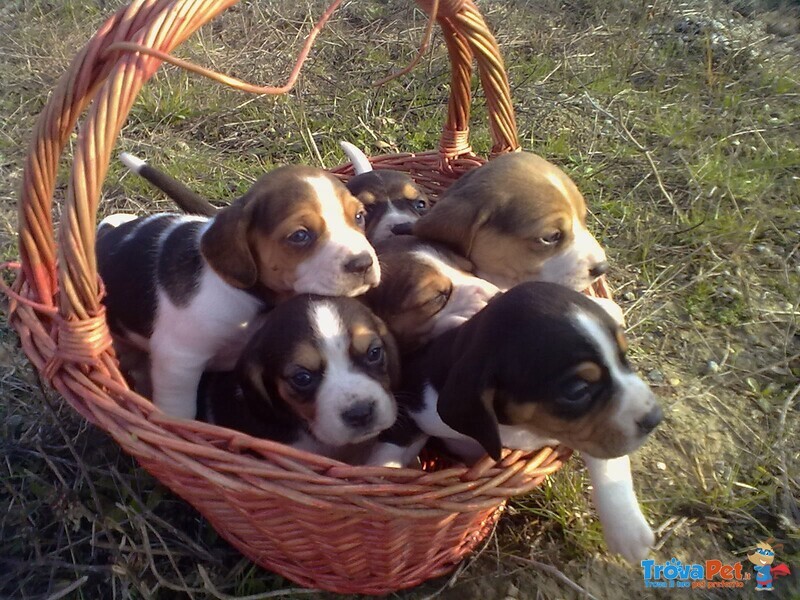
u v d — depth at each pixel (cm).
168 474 40
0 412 59
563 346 39
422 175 72
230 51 117
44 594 47
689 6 131
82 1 129
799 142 96
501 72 60
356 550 41
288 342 46
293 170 52
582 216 56
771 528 53
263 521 39
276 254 49
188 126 100
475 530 47
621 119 97
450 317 52
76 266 38
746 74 111
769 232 81
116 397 41
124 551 49
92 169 37
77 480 52
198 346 52
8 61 112
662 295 74
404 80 109
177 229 55
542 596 49
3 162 90
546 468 41
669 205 86
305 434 48
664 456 58
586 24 127
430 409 47
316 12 128
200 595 47
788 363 66
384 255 55
